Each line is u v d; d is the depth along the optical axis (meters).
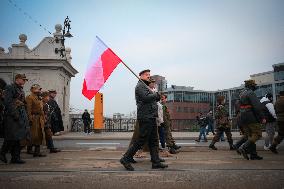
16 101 6.23
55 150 8.61
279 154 7.95
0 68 21.72
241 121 6.84
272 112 8.87
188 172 4.79
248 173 4.62
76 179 4.21
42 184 3.89
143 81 5.55
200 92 86.75
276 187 3.63
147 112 5.19
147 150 7.11
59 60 21.48
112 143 12.90
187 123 25.98
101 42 5.83
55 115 9.76
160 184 3.86
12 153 6.24
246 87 6.96
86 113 22.55
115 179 4.21
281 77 71.19
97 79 5.70
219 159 6.79
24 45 21.77
